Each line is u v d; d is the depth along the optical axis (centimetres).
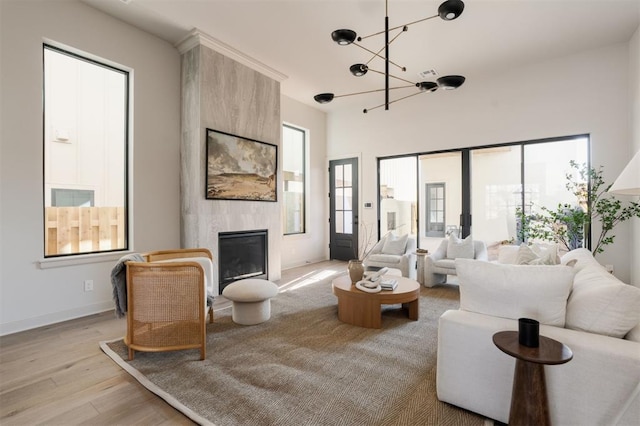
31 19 296
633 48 379
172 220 411
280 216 510
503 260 355
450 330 175
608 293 147
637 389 125
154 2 326
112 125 372
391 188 638
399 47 414
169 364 227
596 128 416
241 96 445
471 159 527
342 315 316
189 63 404
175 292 233
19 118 290
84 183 353
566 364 141
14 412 173
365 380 205
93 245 353
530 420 134
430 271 449
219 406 177
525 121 468
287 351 249
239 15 348
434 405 178
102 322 313
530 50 421
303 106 643
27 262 295
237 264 441
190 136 404
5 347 255
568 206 439
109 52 350
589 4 323
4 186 282
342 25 364
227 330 293
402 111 596
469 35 384
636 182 171
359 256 655
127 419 168
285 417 168
